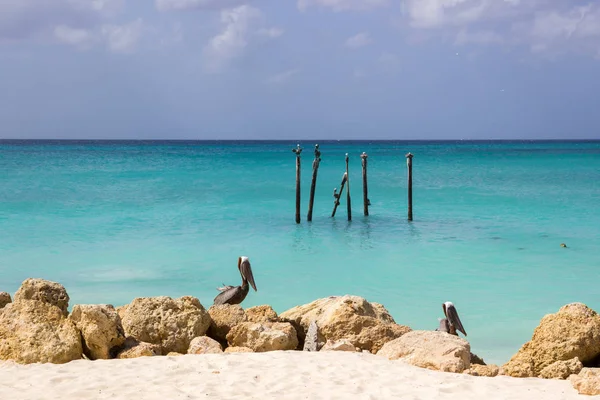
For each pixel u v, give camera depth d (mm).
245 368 10078
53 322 11281
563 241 27938
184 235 29359
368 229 31547
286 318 13539
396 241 28453
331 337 12531
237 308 13578
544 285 20656
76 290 19719
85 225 31391
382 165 80250
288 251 26234
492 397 8844
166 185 50969
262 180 56031
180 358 10703
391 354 11117
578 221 33406
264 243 27859
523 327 16359
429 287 20547
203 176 59969
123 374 9695
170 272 22297
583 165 79625
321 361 10586
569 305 11273
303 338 13078
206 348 11500
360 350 12180
